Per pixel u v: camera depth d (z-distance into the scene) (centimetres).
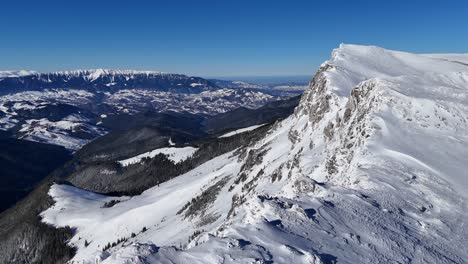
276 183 7525
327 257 2200
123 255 2045
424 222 3139
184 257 2055
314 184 3591
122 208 17038
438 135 5069
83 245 15325
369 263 2250
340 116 7344
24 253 16762
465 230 3120
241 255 2077
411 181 3953
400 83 6769
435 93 6425
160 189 18375
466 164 4344
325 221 2728
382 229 2775
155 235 11206
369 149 4762
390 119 5509
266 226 2483
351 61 11494
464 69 12250
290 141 10744
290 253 2155
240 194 9344
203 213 10381
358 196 3384
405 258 2417
